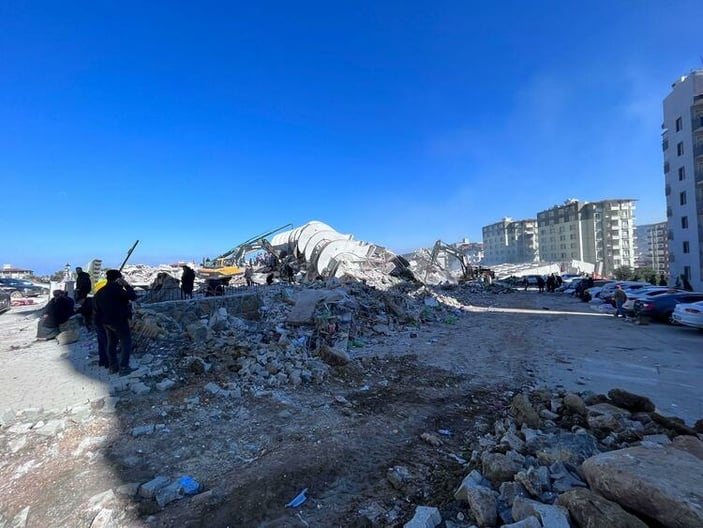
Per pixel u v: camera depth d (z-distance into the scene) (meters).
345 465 4.07
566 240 106.25
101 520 3.15
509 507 2.97
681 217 41.62
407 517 3.23
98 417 5.27
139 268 31.55
